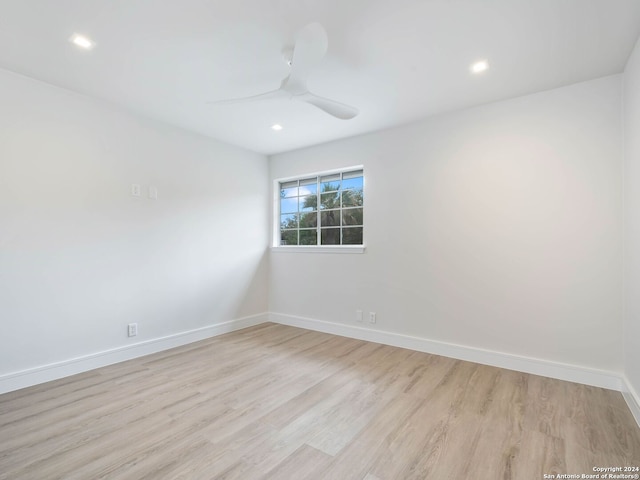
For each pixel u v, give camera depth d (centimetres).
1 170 234
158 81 254
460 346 305
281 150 437
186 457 164
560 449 171
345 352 325
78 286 273
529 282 272
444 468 157
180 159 352
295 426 193
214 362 298
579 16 178
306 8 173
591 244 248
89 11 175
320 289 406
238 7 172
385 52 214
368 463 160
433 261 321
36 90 251
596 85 247
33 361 248
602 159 245
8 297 237
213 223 386
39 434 183
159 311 331
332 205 414
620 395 230
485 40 200
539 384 249
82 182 276
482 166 294
